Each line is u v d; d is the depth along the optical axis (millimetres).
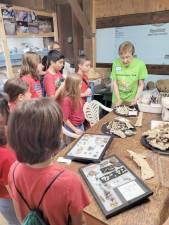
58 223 687
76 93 1957
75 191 658
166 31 3186
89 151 1283
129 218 828
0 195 1082
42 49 3641
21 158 630
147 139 1407
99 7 3689
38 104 638
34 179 650
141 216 835
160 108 1920
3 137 948
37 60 2451
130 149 1339
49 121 612
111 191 937
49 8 4004
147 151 1312
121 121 1716
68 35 4266
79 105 2049
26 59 2402
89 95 2436
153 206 878
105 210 847
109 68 3912
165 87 2824
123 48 2145
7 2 4113
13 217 1112
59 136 652
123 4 3434
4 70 3016
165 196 928
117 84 2391
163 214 865
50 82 2406
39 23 3596
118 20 3564
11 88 1486
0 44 2910
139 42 3484
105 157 1204
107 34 3766
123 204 864
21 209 729
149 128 1630
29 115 608
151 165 1165
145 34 3387
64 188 638
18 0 4129
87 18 3791
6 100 1089
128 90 2346
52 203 642
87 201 726
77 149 1313
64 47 4363
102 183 987
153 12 3203
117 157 1188
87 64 2541
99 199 901
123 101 2379
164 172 1101
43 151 618
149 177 1052
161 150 1297
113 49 3785
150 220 816
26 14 3271
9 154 953
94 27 3834
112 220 823
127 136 1516
